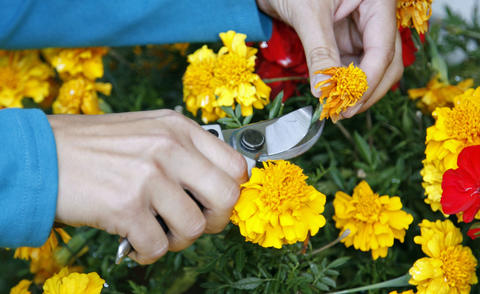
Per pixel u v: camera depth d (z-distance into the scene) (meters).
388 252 0.69
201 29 0.73
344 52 0.73
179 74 0.87
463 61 0.83
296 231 0.59
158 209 0.57
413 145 0.74
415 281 0.65
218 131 0.64
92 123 0.58
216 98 0.70
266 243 0.59
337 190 0.73
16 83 0.78
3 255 0.81
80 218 0.57
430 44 0.75
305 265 0.68
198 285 0.76
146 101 0.84
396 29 0.67
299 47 0.73
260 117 0.76
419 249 0.71
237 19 0.72
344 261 0.66
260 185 0.59
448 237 0.65
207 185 0.57
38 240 0.57
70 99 0.77
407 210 0.70
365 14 0.67
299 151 0.65
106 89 0.79
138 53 0.87
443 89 0.74
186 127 0.59
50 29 0.72
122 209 0.56
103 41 0.74
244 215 0.59
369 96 0.65
